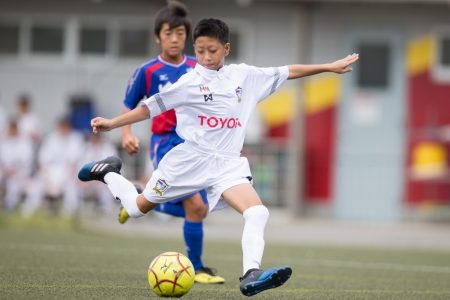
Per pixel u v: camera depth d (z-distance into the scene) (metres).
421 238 53.09
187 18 28.86
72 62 66.00
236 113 23.72
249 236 22.25
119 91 65.69
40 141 61.69
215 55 23.25
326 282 30.41
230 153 23.64
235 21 64.62
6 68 66.31
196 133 23.52
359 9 63.84
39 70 66.00
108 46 65.94
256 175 61.97
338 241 50.53
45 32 66.19
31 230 48.78
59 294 24.22
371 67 64.06
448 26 63.75
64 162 57.38
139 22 65.62
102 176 25.69
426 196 63.00
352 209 63.44
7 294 23.95
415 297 26.97
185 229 28.95
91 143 57.75
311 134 63.97
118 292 25.03
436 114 63.75
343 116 63.97
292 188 61.72
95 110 65.25
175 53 28.50
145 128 62.84
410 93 63.88
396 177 63.16
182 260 23.78
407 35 63.91
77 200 57.19
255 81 24.23
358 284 30.19
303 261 38.41
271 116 63.69
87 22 65.94
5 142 58.12
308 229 56.44
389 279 32.28
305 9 62.88
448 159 63.38
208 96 23.41
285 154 62.31
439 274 34.66
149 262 34.53
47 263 32.59
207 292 26.08
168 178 23.75
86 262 33.66
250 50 64.62
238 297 25.08
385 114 64.00
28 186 57.81
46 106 65.88
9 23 66.19
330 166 63.69
